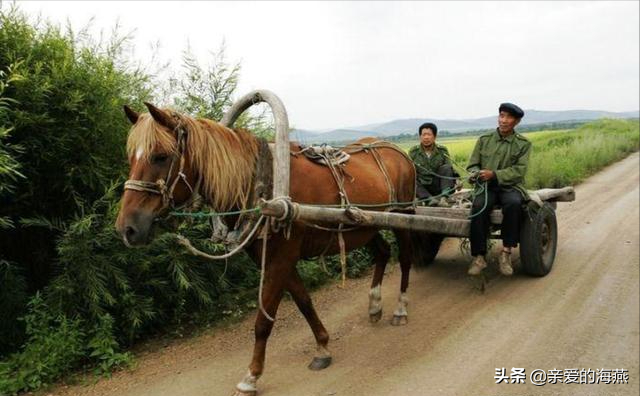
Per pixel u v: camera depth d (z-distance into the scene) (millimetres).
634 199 10336
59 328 4137
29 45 4438
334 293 5887
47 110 4367
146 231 3041
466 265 6598
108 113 4652
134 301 4547
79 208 4684
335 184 4012
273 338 4715
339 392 3684
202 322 5168
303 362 4191
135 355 4480
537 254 5660
